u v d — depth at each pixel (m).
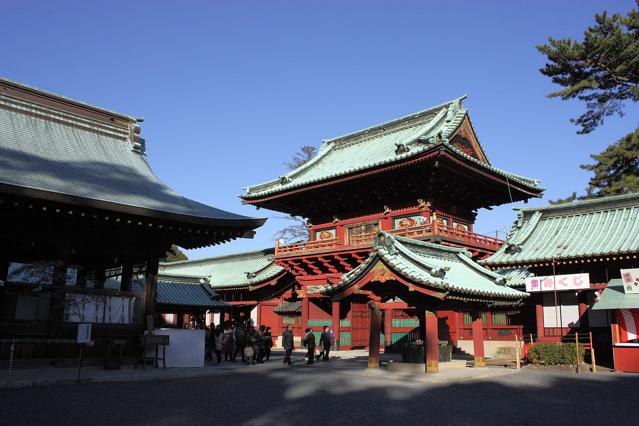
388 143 46.62
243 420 12.12
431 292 19.34
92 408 13.48
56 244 22.92
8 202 20.08
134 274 25.72
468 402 14.90
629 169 48.78
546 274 30.69
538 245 31.64
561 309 29.83
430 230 36.25
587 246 29.27
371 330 22.67
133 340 24.38
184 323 48.84
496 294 21.42
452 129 39.81
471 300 20.55
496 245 41.84
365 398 15.44
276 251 46.94
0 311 22.55
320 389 17.33
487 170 38.50
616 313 25.72
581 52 44.72
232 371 23.03
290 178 45.97
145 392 16.53
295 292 47.50
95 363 23.11
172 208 24.67
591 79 46.19
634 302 24.12
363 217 42.94
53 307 22.39
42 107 28.02
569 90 46.72
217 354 27.81
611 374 22.69
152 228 25.02
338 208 44.50
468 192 41.62
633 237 28.23
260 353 28.34
